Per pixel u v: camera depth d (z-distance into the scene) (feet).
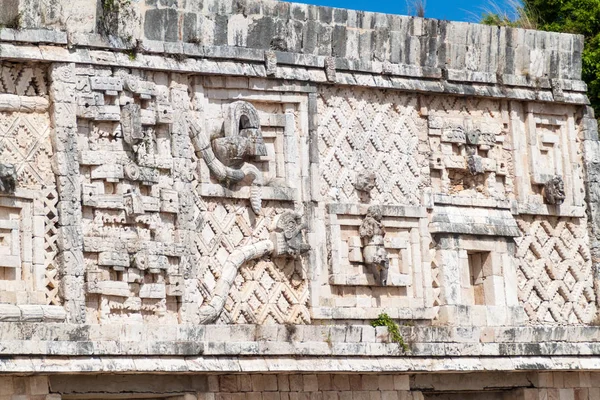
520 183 120.98
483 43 119.96
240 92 108.06
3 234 95.81
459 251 116.26
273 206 108.88
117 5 101.71
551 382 120.26
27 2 98.12
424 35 116.98
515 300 118.32
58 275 97.45
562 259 122.21
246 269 106.93
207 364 100.12
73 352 94.48
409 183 115.55
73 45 99.55
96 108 99.81
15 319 94.32
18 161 97.09
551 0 146.10
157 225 101.91
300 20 110.83
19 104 97.66
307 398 108.68
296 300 108.58
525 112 122.52
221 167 105.70
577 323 121.60
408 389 113.29
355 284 111.04
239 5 107.65
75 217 97.86
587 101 124.57
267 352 103.09
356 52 113.50
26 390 95.61
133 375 100.78
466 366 112.16
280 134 110.01
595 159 124.36
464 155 119.03
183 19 104.94
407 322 113.09
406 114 116.47
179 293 101.91
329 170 111.75
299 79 110.22
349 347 107.14
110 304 98.78
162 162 102.73
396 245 113.70
